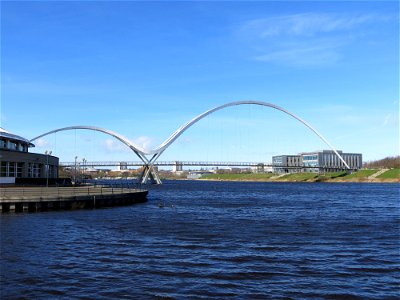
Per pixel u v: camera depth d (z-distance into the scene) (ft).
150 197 270.87
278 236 98.94
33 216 129.49
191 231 106.32
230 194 328.29
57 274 61.72
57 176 266.16
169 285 56.59
